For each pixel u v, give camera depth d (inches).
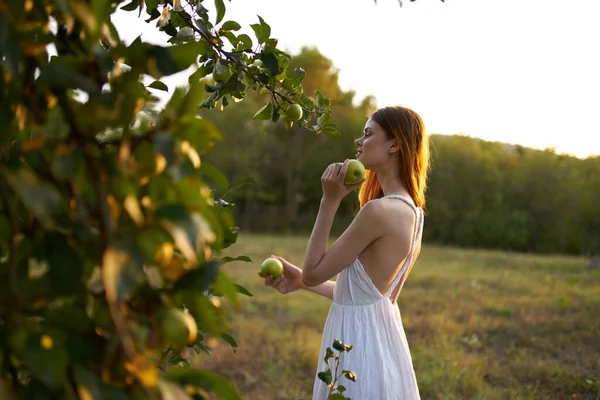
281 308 300.5
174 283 25.4
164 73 25.0
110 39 24.5
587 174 1088.2
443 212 1080.2
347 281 76.7
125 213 23.4
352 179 75.3
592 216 1058.7
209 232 23.5
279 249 621.3
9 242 21.6
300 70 74.7
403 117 79.0
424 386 179.6
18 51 21.7
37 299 22.2
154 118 26.4
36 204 19.7
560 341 245.4
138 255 22.0
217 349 210.8
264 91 77.4
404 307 315.0
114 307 21.3
